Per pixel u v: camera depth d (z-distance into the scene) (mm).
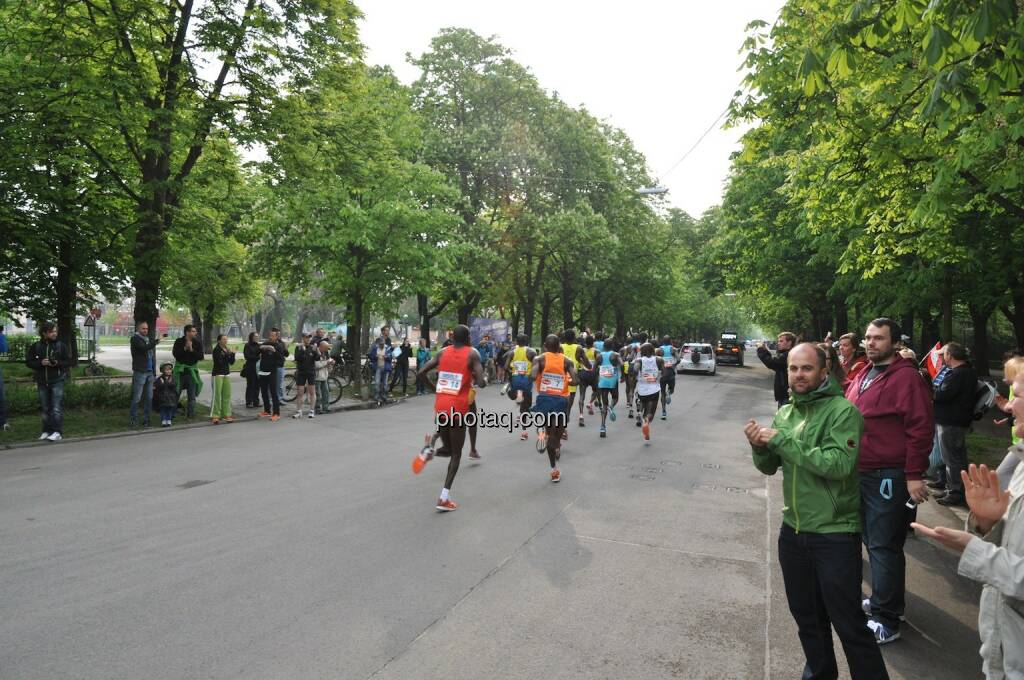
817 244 18328
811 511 2836
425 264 19078
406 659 3400
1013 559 2059
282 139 13656
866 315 19516
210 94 13000
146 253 12781
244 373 14578
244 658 3371
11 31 12445
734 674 3332
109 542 5152
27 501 6355
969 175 7609
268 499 6555
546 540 5422
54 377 9781
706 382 25828
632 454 9586
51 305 17609
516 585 4438
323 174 15055
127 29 12148
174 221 13516
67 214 14492
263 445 9789
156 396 11586
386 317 19734
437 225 20062
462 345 6457
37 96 11055
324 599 4133
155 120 11977
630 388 14312
